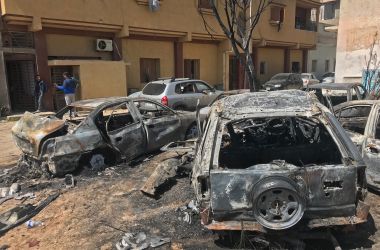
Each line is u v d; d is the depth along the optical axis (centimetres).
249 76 827
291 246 384
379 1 1447
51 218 508
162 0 1870
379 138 518
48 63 1574
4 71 1505
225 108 426
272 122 580
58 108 1661
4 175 691
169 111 824
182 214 490
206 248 407
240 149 516
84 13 1606
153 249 409
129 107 747
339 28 1590
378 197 517
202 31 2088
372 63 1491
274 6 2538
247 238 392
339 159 438
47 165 656
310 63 3288
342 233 422
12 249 429
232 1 820
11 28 1477
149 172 682
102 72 1697
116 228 468
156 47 2002
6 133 1187
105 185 622
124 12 1748
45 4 1483
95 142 677
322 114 398
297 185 352
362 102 564
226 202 366
